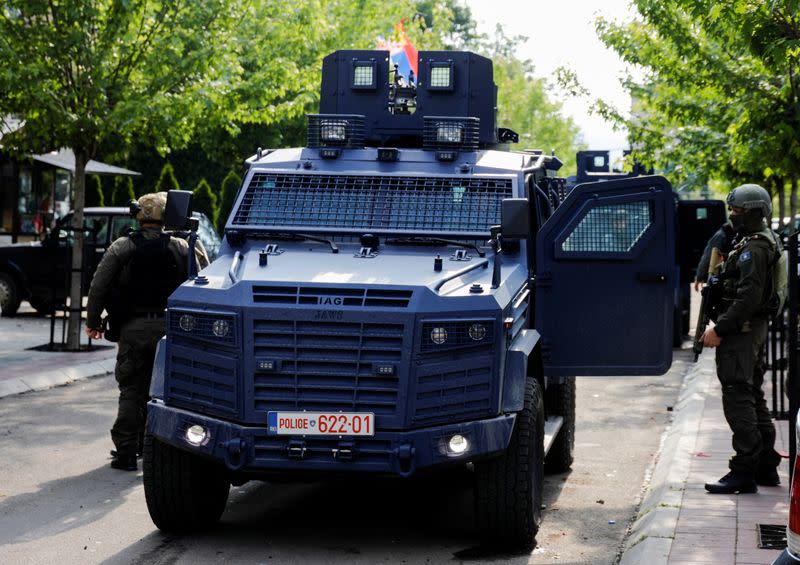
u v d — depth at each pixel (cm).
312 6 2973
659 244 988
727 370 995
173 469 894
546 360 992
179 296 880
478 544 909
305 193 1038
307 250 987
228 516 995
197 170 5062
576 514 1022
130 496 1054
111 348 2077
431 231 996
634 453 1326
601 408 1669
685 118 2097
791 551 503
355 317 834
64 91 2014
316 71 2553
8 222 3616
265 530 946
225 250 1009
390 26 3788
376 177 1045
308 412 831
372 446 830
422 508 1032
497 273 877
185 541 908
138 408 1158
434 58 1249
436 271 912
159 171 5028
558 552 890
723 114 2008
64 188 3875
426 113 1248
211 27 2083
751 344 991
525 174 1050
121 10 1950
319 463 832
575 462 1268
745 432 995
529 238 1012
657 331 991
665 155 2327
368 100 1252
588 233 988
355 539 920
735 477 1001
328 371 834
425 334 830
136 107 1989
